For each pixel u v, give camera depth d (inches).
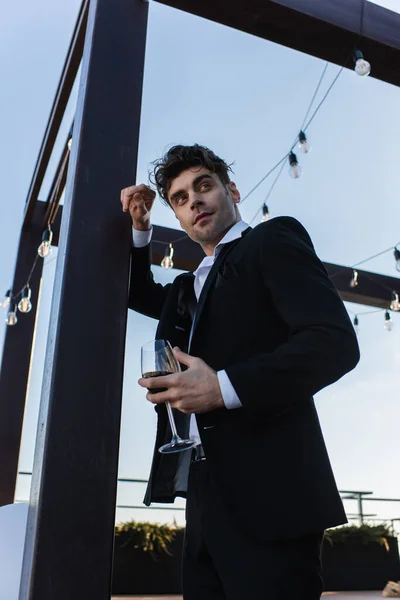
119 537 180.7
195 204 49.3
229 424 37.2
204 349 40.5
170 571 183.2
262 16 75.5
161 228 153.6
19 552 51.3
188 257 152.6
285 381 33.0
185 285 49.4
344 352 33.6
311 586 34.0
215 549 36.5
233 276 40.8
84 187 48.2
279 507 33.7
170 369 39.8
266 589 33.2
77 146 50.2
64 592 34.8
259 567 33.8
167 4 73.5
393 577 211.6
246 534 35.3
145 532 182.1
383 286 180.9
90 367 41.5
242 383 33.6
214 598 38.7
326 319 34.3
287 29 77.9
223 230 49.4
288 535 32.9
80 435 39.2
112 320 43.9
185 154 50.6
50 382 40.4
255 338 38.8
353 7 80.7
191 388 34.2
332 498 34.5
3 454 135.0
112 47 56.2
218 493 35.7
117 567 177.5
